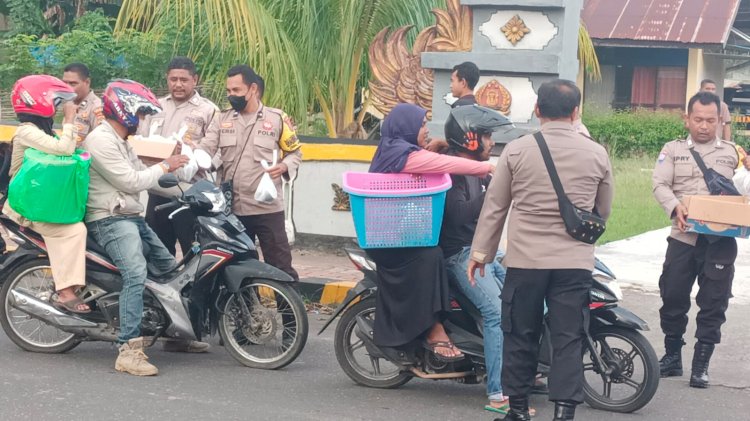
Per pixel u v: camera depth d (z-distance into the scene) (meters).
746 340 8.05
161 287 6.79
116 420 5.71
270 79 10.55
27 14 15.91
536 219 5.38
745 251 12.01
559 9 9.14
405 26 9.92
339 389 6.53
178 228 7.67
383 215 6.00
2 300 7.11
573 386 5.33
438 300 6.04
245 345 7.23
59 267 6.73
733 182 6.79
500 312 5.98
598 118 24.25
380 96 9.98
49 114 6.69
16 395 6.12
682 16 25.38
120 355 6.72
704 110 6.78
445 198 6.03
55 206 6.61
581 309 5.38
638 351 6.16
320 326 8.31
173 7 11.29
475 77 8.27
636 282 10.00
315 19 10.66
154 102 6.80
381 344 6.24
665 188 6.83
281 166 7.48
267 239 7.58
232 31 10.72
